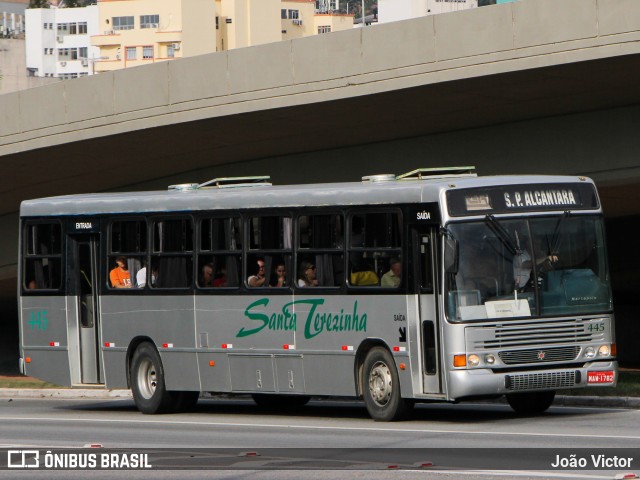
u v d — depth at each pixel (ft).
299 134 143.43
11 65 564.71
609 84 119.14
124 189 173.88
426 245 79.25
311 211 85.66
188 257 93.66
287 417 89.66
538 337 77.30
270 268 88.02
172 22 558.97
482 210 77.82
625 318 197.16
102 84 142.72
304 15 589.73
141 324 96.89
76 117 144.87
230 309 90.43
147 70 139.13
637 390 91.09
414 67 121.08
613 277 185.16
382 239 81.15
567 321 78.02
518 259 77.66
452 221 77.00
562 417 80.18
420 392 78.79
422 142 143.84
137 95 140.05
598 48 110.01
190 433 78.59
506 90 121.70
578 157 131.54
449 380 76.02
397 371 79.87
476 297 76.54
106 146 148.15
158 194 96.73
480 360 76.18
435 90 122.11
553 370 77.36
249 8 555.28
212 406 104.53
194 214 93.30
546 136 133.90
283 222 87.45
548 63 112.88
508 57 115.14
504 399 96.22
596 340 78.79
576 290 78.64
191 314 93.25
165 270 95.30
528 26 113.80
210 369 91.97
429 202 78.23
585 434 68.39
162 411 96.89
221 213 91.50
